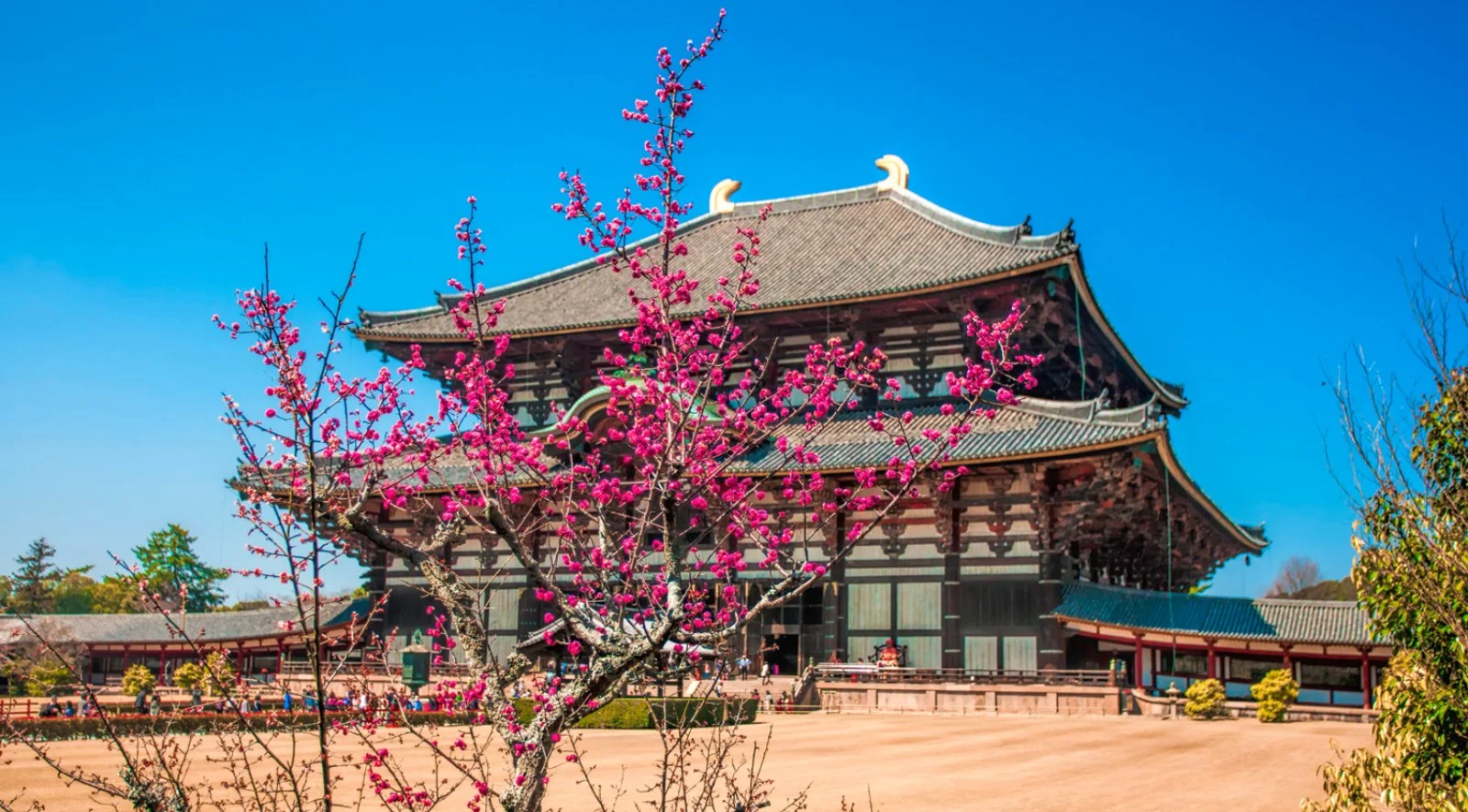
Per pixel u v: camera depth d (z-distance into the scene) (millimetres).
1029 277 61531
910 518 61000
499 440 17297
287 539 14102
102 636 83125
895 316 66812
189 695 66625
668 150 17594
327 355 14547
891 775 32719
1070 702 52875
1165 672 60375
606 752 36969
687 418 17750
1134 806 28547
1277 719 49969
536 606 65375
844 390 67000
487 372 18188
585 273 82000
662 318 18266
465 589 15562
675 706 44500
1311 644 57094
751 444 19141
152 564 114188
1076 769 34688
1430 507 18656
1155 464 58156
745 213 85812
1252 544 78250
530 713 28031
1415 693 18984
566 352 72125
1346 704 57156
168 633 82062
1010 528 59125
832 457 59656
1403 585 18906
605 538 16641
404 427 17578
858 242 75812
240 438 15078
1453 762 18516
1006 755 37781
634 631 16562
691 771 31828
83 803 26703
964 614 59062
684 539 56531
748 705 47438
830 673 58719
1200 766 35531
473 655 15180
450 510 17031
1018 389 64875
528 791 13945
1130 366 74875
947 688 54656
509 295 80688
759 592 60344
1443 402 18688
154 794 14875
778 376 68438
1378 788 20406
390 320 77250
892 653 58656
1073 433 57000
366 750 36344
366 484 15969
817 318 66812
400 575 68625
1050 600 57500
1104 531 60781
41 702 53000
